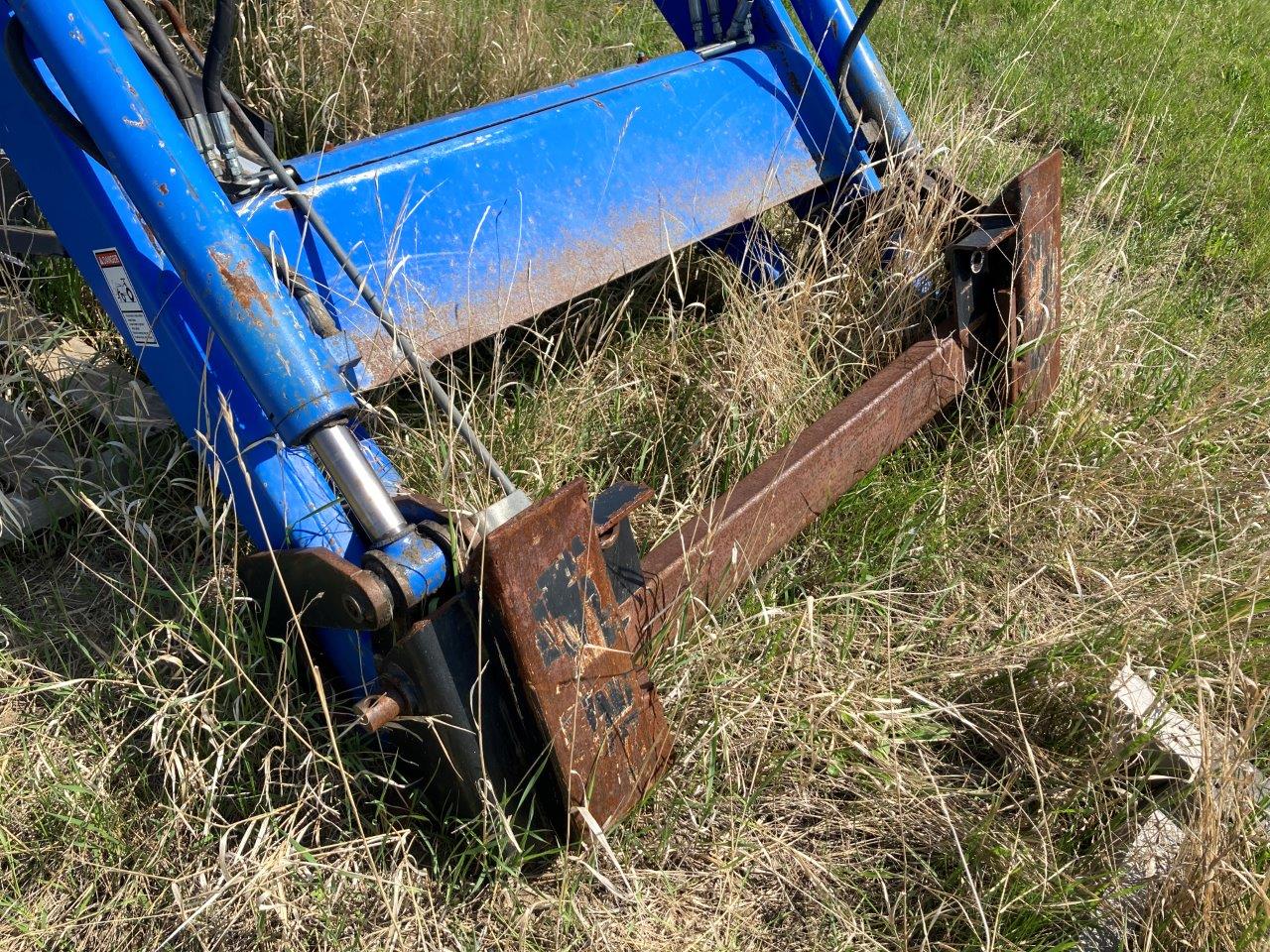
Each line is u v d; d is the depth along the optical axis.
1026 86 5.59
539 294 2.37
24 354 2.53
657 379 2.91
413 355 1.87
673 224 2.61
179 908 1.69
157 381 1.95
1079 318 3.06
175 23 2.16
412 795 1.80
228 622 1.84
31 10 1.59
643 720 1.79
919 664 2.36
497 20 4.48
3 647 2.13
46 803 1.83
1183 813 1.96
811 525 2.48
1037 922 1.79
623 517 1.76
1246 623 2.32
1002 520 2.73
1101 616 2.36
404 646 1.54
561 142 2.45
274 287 1.65
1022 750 2.15
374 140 2.27
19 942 1.70
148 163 1.60
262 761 1.87
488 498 1.96
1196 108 5.94
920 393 2.50
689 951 1.76
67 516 2.39
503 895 1.79
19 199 2.51
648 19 5.48
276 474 1.79
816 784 2.07
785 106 2.89
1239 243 4.52
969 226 2.72
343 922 1.71
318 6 3.90
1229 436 3.05
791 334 2.71
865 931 1.83
